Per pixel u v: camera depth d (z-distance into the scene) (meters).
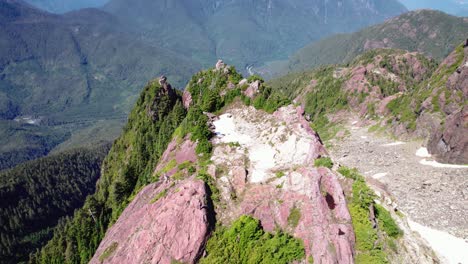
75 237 75.44
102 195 100.69
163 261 43.47
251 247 42.56
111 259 48.41
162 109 101.12
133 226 51.41
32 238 174.75
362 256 40.84
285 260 40.19
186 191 48.25
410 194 73.12
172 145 73.94
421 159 90.94
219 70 96.75
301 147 55.06
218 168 54.97
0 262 154.25
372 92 154.62
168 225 45.81
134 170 90.94
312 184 45.31
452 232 58.28
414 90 126.62
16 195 190.75
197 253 43.66
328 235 40.78
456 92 99.38
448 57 118.12
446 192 71.00
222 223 46.88
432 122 101.00
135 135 103.69
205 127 65.75
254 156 58.31
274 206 46.59
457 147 83.06
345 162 100.88
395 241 44.81
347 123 145.88
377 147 108.12
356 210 44.56
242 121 73.94
